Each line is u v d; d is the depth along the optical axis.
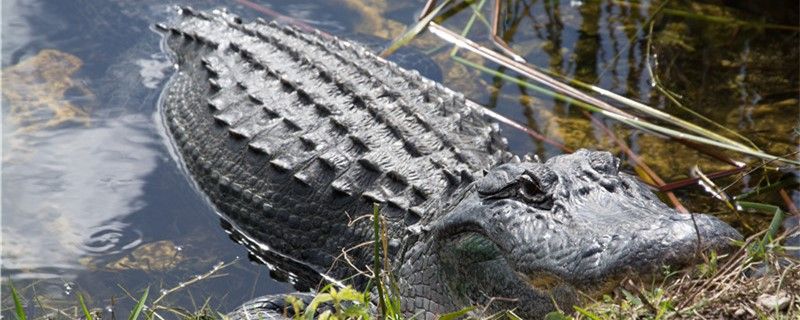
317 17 10.71
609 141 8.77
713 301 4.98
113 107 9.29
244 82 8.72
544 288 5.48
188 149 8.68
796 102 9.16
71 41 10.19
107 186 8.31
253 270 7.62
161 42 10.20
